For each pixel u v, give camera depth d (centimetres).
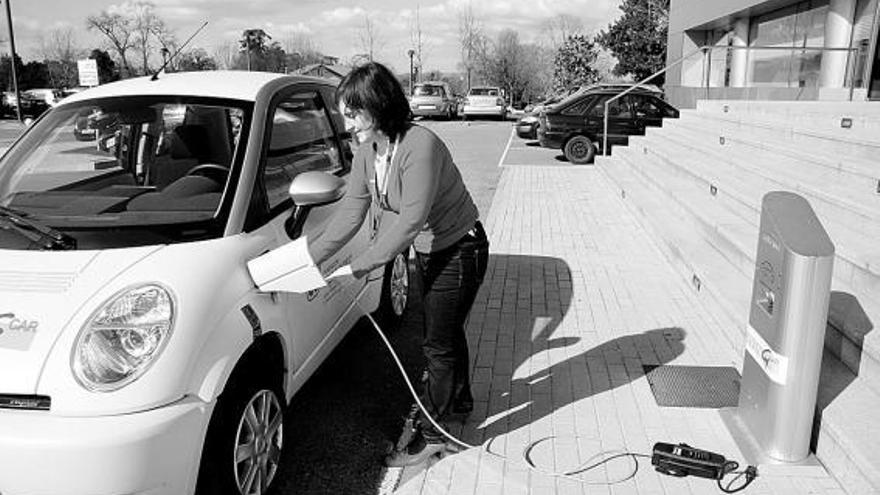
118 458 241
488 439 373
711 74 1759
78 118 395
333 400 424
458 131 2580
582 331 518
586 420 390
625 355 473
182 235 312
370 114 297
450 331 345
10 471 241
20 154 389
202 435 265
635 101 1530
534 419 392
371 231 463
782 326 323
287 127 409
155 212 329
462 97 3956
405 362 476
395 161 304
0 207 346
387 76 298
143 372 252
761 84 2075
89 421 243
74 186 372
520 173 1399
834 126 787
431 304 340
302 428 391
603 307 567
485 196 1128
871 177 538
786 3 1984
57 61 5131
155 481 251
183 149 372
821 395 348
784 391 330
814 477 327
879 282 396
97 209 337
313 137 446
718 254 600
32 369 249
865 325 370
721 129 985
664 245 689
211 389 267
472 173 1409
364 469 353
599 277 648
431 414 355
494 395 421
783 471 332
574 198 1079
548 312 559
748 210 620
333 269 389
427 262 336
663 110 1532
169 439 251
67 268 286
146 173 377
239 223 327
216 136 372
